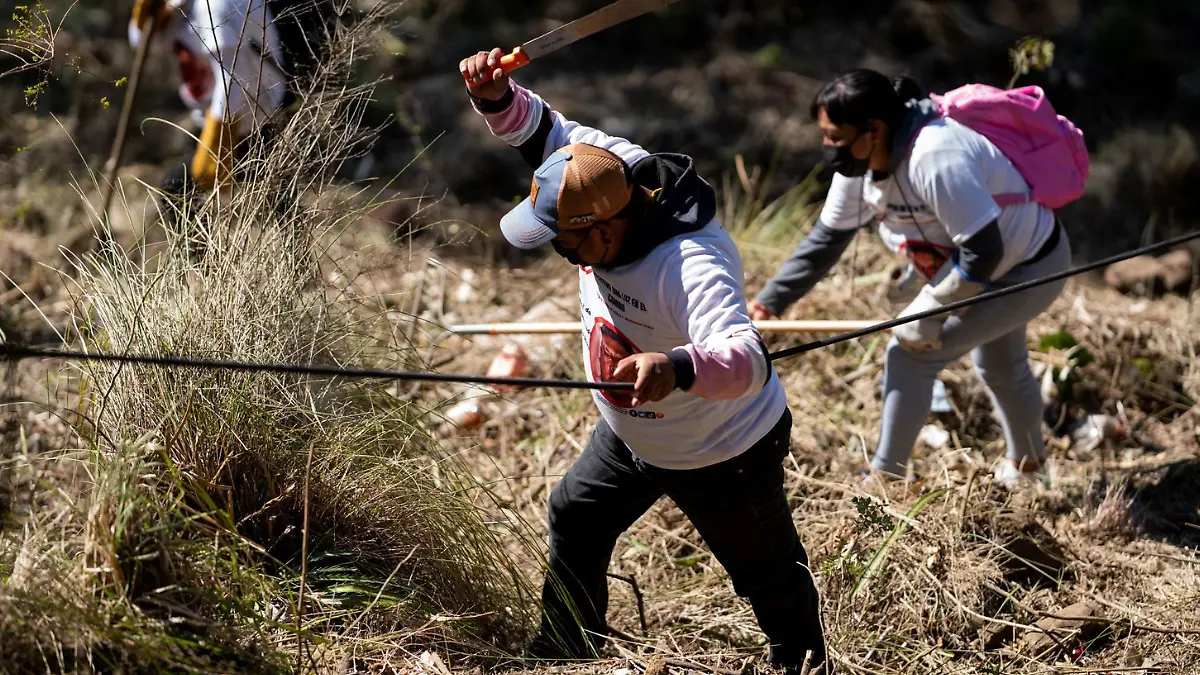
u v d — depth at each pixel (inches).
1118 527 290.5
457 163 512.1
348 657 202.1
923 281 296.0
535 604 240.2
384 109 514.3
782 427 200.4
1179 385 368.2
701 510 202.2
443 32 655.8
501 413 343.0
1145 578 272.4
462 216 474.6
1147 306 421.4
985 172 255.1
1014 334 295.1
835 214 284.5
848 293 402.6
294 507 223.6
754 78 637.9
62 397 294.8
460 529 236.7
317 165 248.7
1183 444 341.1
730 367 165.8
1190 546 292.7
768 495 200.8
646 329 182.9
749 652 239.8
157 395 215.3
